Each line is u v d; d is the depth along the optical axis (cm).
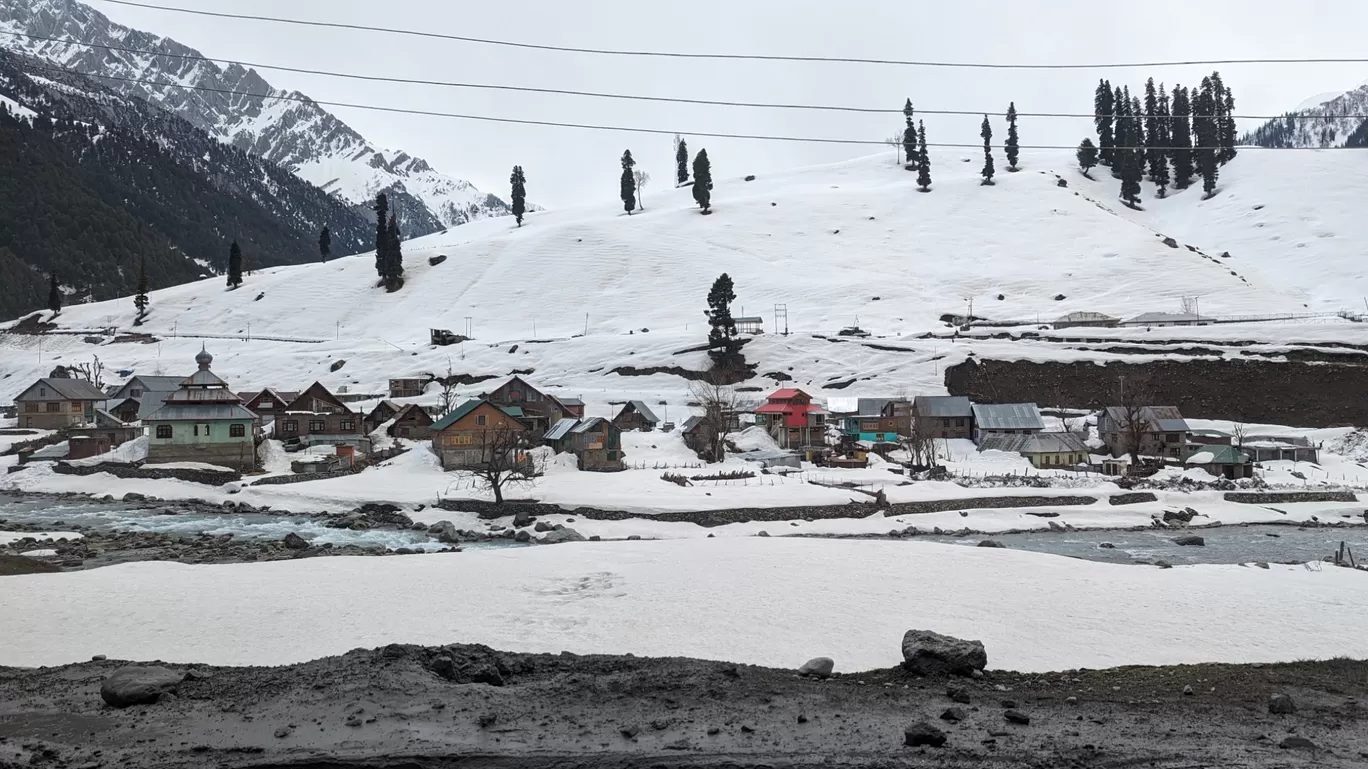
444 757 1703
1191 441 9419
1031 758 1691
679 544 4728
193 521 6322
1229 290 17325
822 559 4191
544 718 1953
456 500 6506
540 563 4116
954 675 2391
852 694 2191
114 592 3472
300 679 2225
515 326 18475
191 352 17475
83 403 11275
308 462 8181
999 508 6712
